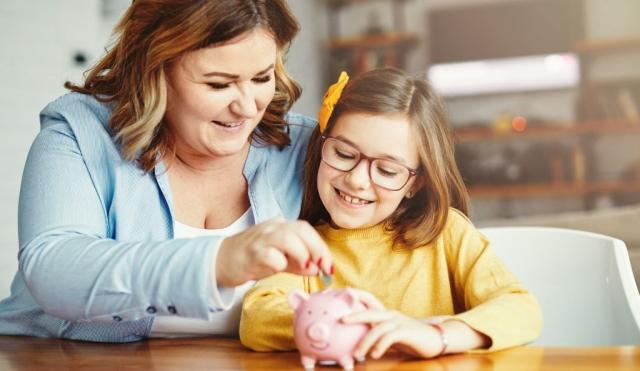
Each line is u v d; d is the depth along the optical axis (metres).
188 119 1.03
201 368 0.87
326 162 1.14
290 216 1.23
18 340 1.17
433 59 6.43
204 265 0.84
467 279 1.14
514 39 6.25
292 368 0.84
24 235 1.00
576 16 6.14
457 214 1.23
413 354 0.86
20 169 3.95
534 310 1.00
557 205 6.29
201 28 0.94
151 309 0.89
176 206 1.16
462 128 6.29
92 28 4.41
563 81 6.17
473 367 0.81
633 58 6.08
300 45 6.18
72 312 0.91
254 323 0.99
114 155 1.10
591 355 0.84
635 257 2.29
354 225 1.16
